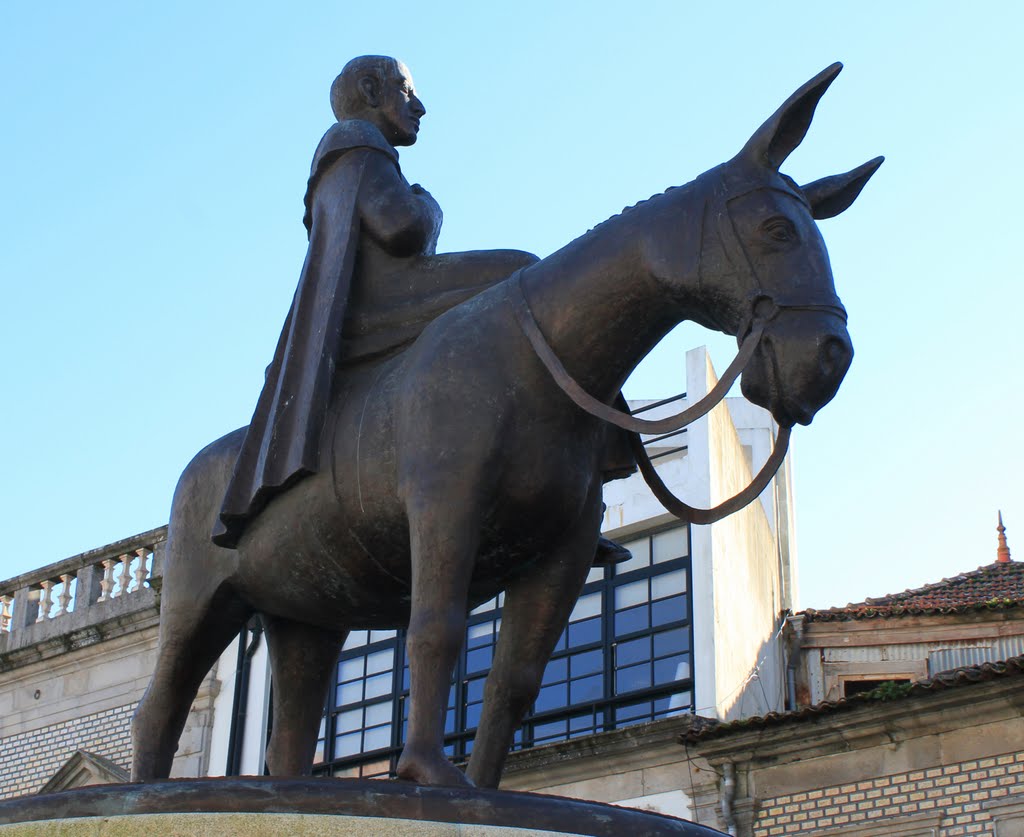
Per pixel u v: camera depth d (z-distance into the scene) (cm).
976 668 1370
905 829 1366
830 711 1418
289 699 447
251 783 335
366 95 467
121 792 341
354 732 1744
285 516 412
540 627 409
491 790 337
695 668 1577
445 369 387
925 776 1373
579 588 411
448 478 376
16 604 1980
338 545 403
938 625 1761
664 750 1505
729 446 1786
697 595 1609
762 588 1839
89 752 1791
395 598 416
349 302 425
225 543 427
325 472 402
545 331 390
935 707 1375
